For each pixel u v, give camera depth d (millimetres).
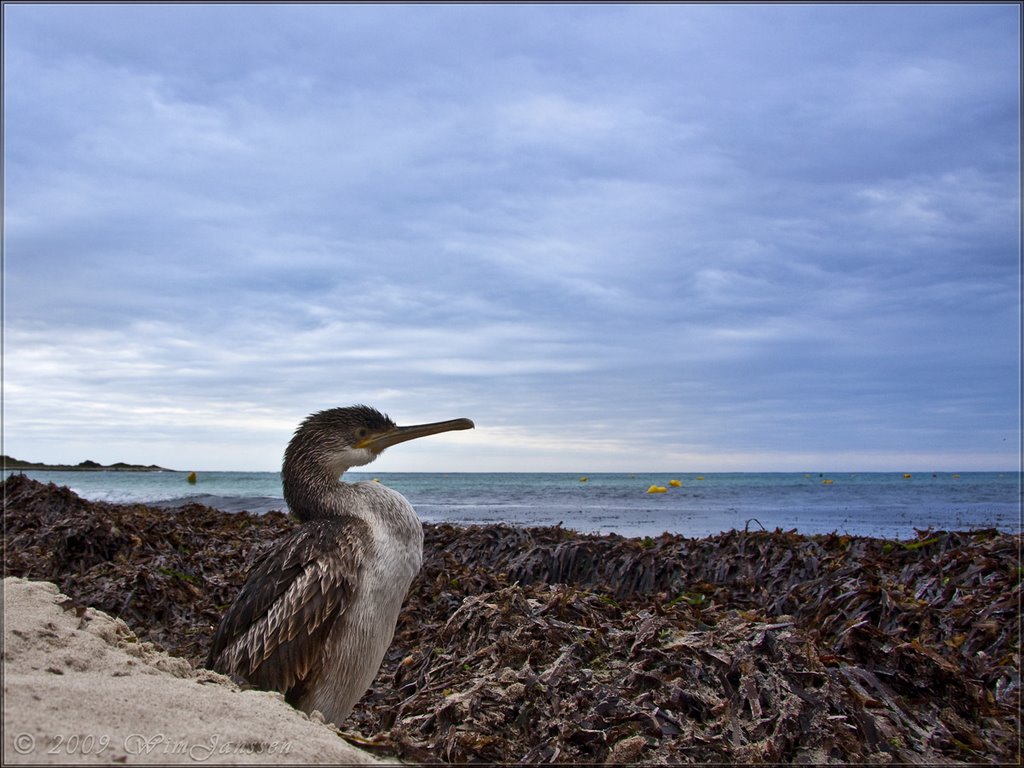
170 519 1321
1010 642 643
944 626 667
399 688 601
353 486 556
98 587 864
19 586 451
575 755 400
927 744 427
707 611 618
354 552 491
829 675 445
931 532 1005
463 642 578
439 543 1189
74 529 996
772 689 435
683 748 400
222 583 895
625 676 454
